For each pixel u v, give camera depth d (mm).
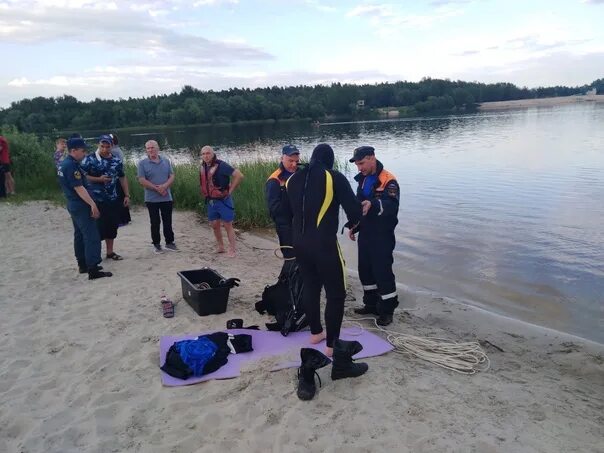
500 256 8133
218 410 3654
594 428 3480
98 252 6680
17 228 9891
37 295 6125
